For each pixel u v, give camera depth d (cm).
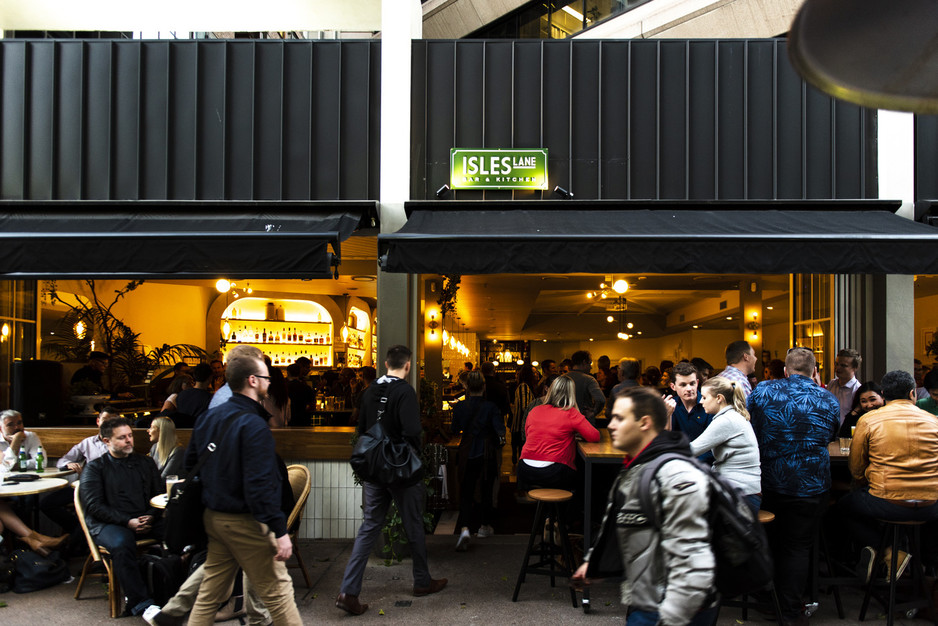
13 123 686
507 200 680
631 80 687
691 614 228
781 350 1675
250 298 1650
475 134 688
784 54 681
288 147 684
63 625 459
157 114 685
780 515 452
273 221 630
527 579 546
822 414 444
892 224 588
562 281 1327
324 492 658
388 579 546
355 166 684
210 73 687
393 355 509
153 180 682
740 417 436
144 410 922
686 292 1884
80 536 563
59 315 1090
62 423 759
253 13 805
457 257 523
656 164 682
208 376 696
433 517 702
